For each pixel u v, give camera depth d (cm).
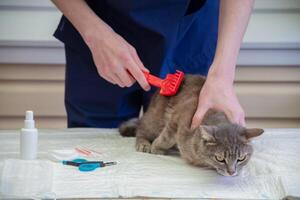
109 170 136
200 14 195
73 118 206
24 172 131
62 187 122
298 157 153
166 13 180
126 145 172
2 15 277
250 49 285
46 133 183
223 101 154
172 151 169
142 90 202
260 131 147
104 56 163
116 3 181
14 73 284
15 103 286
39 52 282
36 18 278
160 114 179
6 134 176
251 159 150
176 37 185
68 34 194
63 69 285
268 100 291
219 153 141
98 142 173
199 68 203
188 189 124
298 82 290
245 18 165
